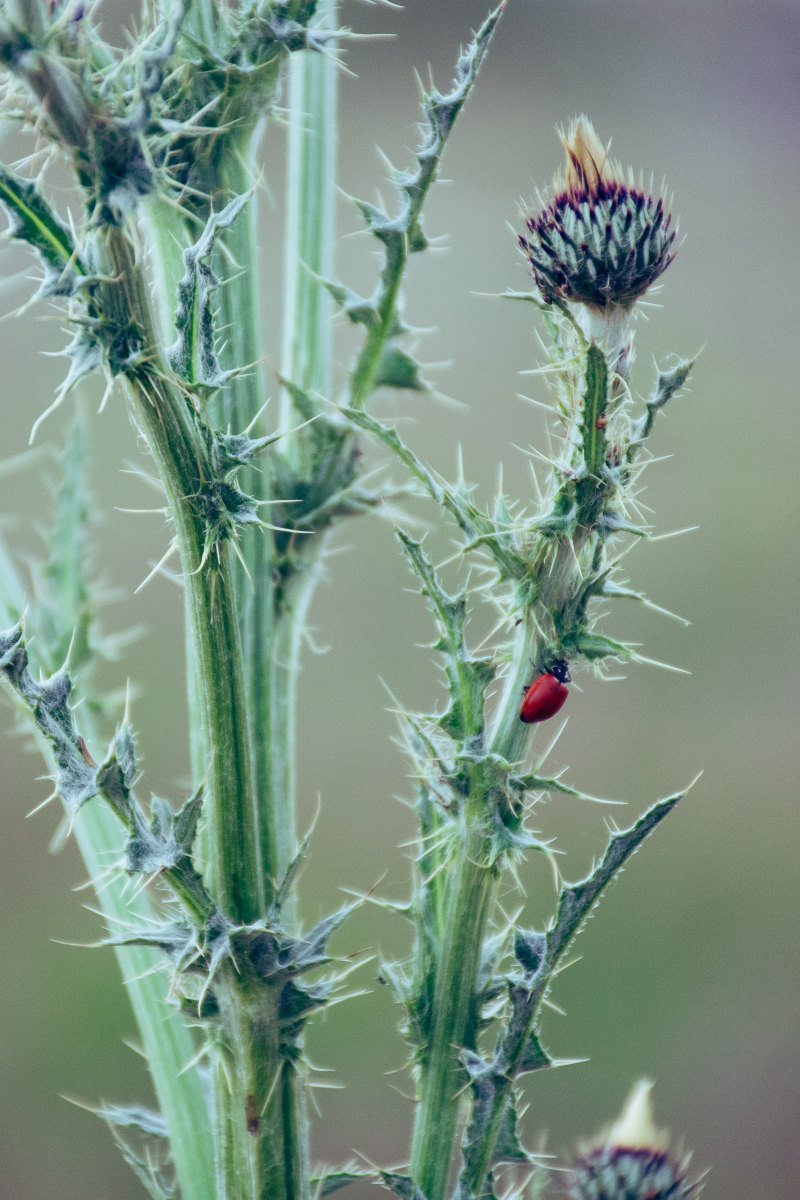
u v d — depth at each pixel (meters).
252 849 0.43
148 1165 0.45
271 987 0.43
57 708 0.42
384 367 0.46
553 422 0.44
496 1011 0.44
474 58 0.45
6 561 0.48
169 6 0.42
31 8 0.40
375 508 0.46
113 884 0.46
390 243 0.45
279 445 0.46
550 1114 0.87
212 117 0.44
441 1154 0.44
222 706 0.43
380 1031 0.88
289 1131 0.43
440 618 0.43
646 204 0.43
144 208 0.44
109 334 0.41
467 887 0.44
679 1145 0.44
